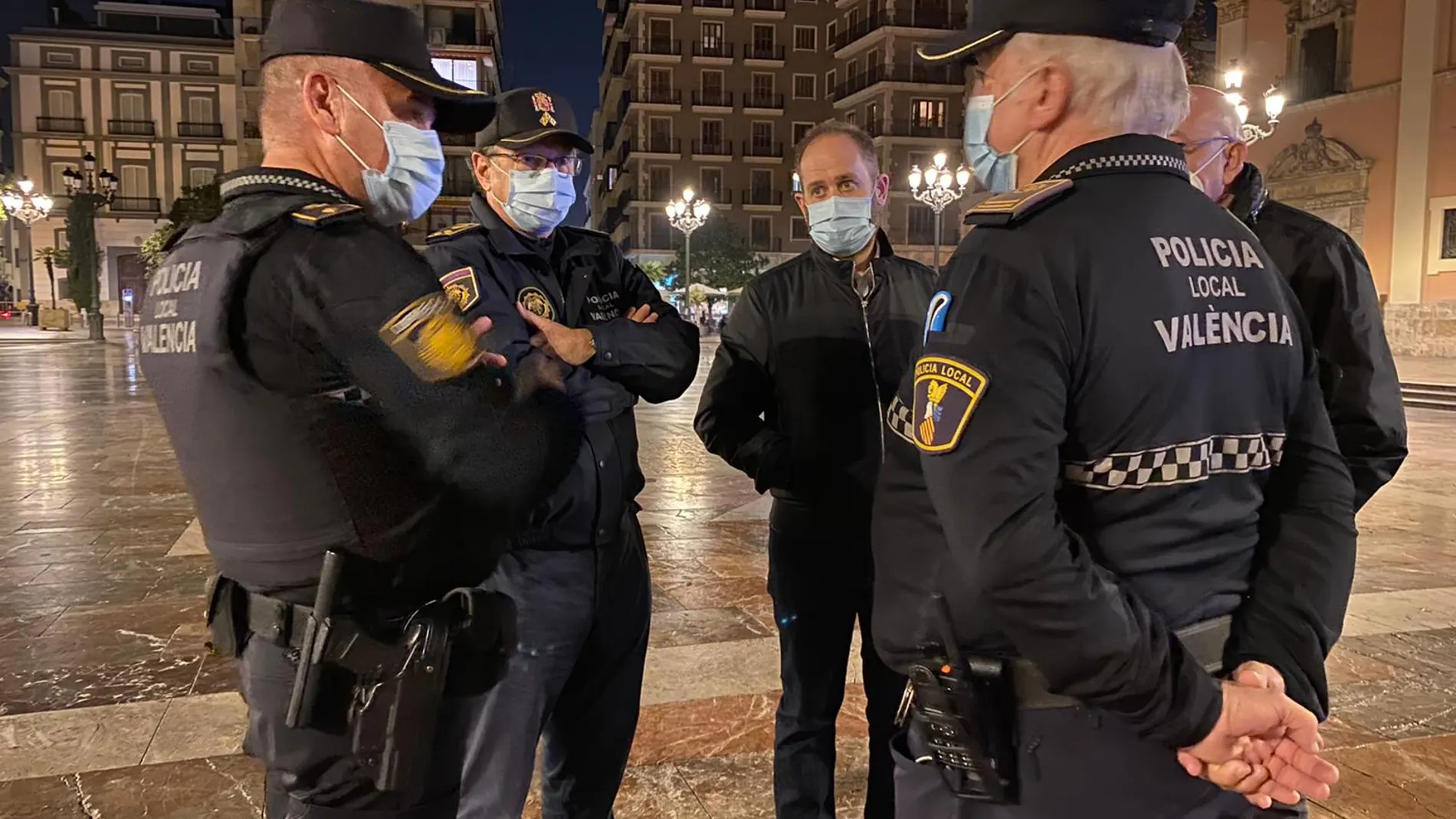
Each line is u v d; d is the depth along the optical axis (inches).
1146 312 47.1
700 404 100.5
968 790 51.3
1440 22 862.5
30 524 242.2
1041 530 44.4
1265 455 52.0
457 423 51.6
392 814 56.1
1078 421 47.8
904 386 56.4
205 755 115.0
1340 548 52.7
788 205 2028.8
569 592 78.7
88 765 112.6
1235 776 46.4
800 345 94.7
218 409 51.4
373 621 53.9
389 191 61.0
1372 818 102.3
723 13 1974.7
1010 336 46.2
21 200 1119.6
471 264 79.7
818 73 2026.3
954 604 51.1
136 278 2089.1
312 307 49.7
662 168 1989.4
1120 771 48.5
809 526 94.3
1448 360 855.7
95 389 589.0
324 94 58.5
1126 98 50.8
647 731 123.0
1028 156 54.2
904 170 1825.8
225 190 57.0
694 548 227.1
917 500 54.2
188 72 2074.3
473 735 76.5
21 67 2005.4
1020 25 51.9
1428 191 879.7
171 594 183.3
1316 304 77.6
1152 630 45.6
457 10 1549.0
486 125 68.7
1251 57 1034.1
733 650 153.4
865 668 94.6
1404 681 141.0
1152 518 48.4
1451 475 345.1
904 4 1788.9
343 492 51.2
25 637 157.9
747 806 104.7
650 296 95.0
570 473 78.1
